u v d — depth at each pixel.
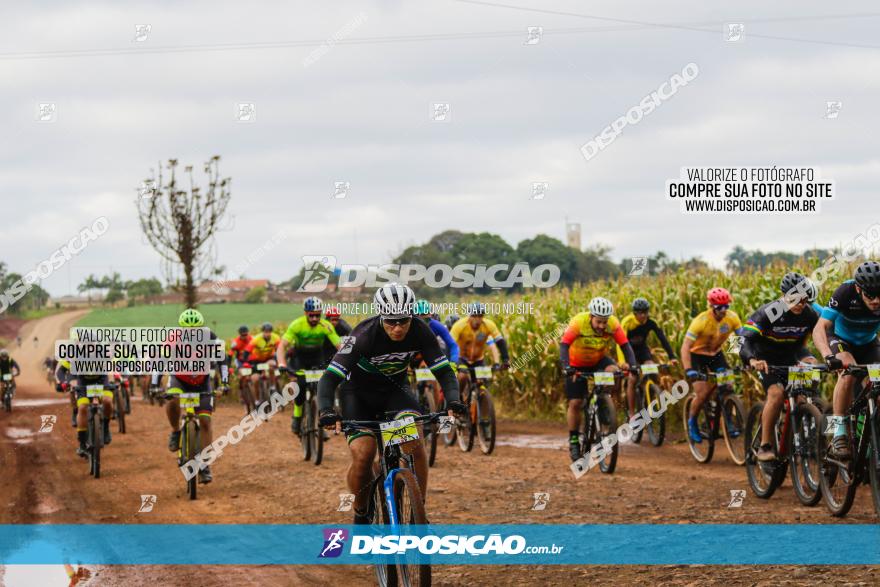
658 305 19.55
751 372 16.52
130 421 25.19
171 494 12.66
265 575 7.93
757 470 10.42
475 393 15.86
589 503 10.27
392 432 6.73
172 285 31.77
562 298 23.44
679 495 10.58
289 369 15.45
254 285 73.06
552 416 21.66
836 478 9.11
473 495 11.18
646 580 6.89
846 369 8.34
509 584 7.11
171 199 31.27
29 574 8.31
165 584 7.75
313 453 15.63
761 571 6.83
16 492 13.38
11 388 30.53
